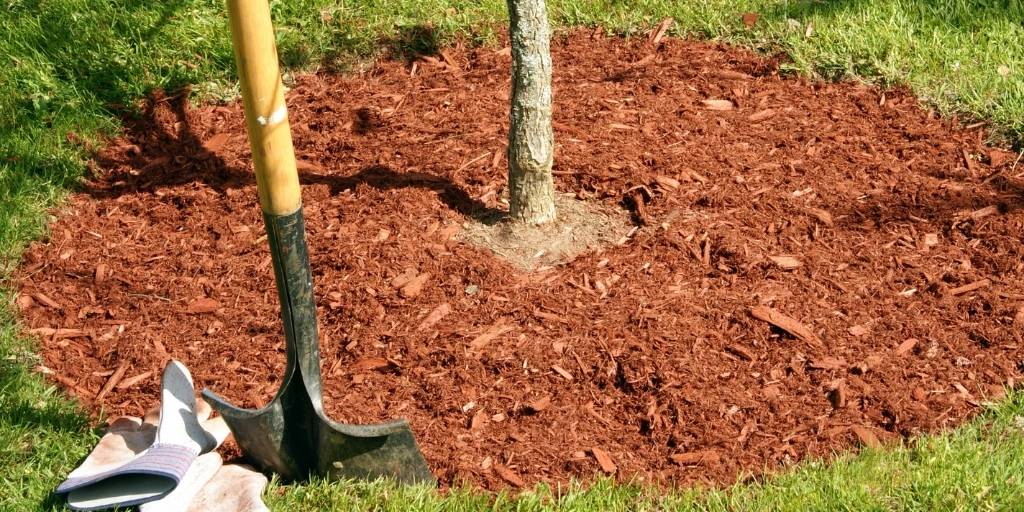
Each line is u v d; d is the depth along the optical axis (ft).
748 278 9.39
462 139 10.57
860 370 8.84
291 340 7.93
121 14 11.46
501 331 9.08
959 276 9.41
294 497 8.18
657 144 10.46
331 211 9.95
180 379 8.30
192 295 9.43
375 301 9.29
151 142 10.75
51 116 10.74
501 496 8.20
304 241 7.81
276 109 7.54
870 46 11.28
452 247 9.64
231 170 10.42
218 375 8.91
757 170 10.22
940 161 10.34
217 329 9.20
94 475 8.00
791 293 9.29
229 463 8.40
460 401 8.72
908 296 9.30
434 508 8.11
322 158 10.48
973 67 11.08
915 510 8.05
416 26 11.68
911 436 8.52
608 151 10.37
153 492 8.02
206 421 8.45
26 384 8.79
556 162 10.27
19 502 8.14
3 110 10.69
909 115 10.80
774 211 9.88
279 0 11.68
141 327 9.23
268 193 7.67
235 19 7.39
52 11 11.38
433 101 11.03
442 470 8.39
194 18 11.53
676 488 8.30
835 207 9.93
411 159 10.38
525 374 8.85
